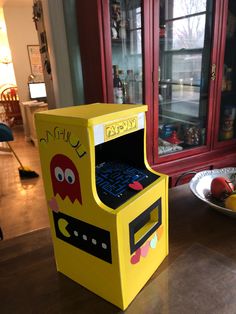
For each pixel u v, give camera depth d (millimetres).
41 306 528
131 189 535
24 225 2150
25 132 4695
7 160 3785
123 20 1650
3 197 2668
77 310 516
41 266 629
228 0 1759
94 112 498
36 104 4238
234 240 679
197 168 1908
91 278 548
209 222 751
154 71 1626
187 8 1798
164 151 1903
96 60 1537
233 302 508
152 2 1485
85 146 456
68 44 1852
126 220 486
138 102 1762
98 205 480
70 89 1954
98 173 567
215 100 1931
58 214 559
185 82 2006
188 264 606
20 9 4410
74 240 548
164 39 1776
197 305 505
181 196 889
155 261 592
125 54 1706
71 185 508
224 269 588
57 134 491
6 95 5859
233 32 1963
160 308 505
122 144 627
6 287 575
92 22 1480
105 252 502
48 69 2195
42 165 551
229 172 915
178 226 736
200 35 1882
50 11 1767
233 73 2082
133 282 526
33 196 2670
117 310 512
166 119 1981
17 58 4625
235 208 712
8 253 672
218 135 2105
